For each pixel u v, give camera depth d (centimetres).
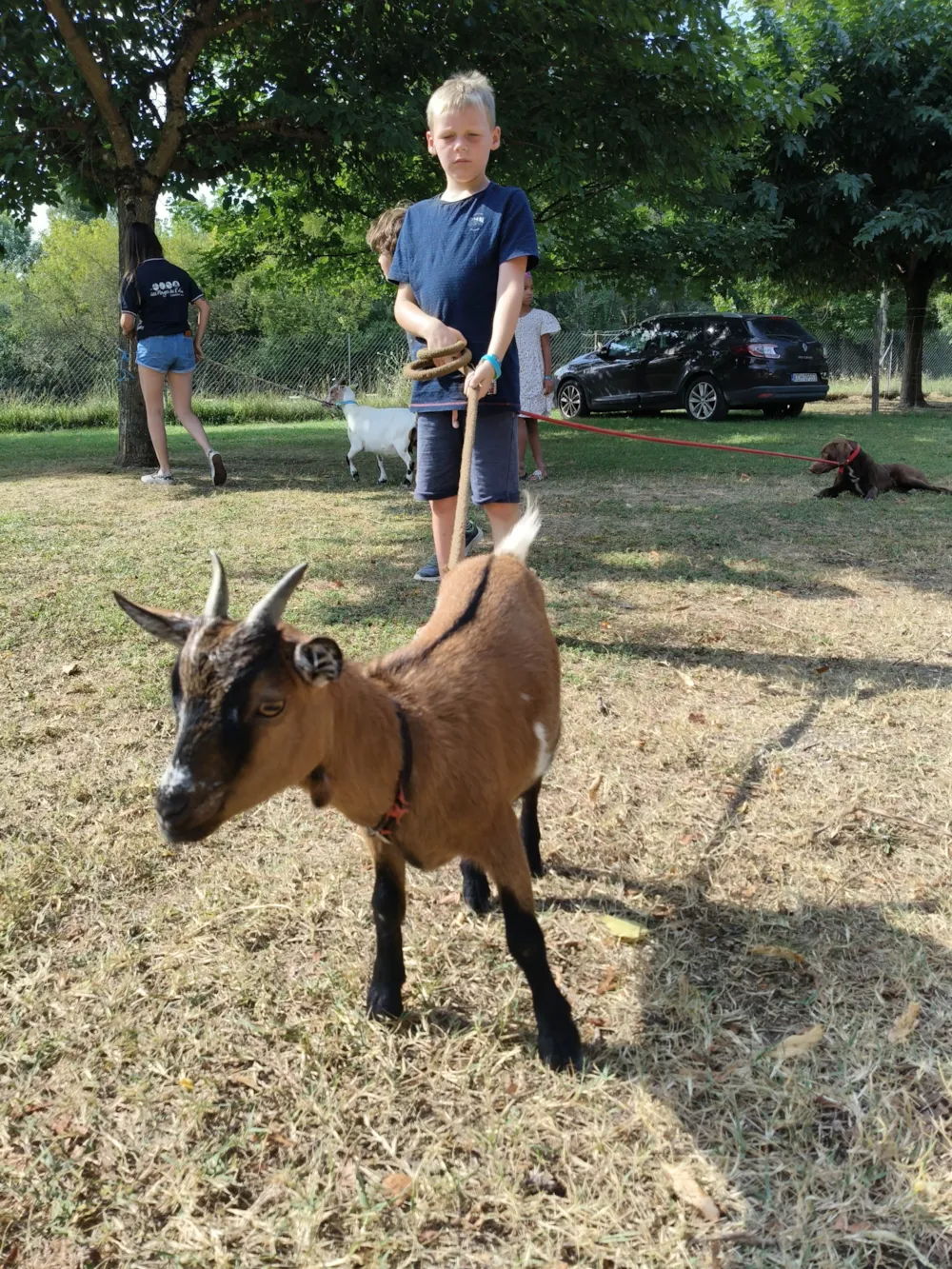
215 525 783
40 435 1722
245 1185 212
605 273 1836
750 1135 220
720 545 741
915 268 2062
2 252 1195
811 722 436
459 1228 200
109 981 273
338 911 305
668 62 1088
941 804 364
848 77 1797
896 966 273
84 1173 215
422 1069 243
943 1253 191
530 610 299
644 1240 195
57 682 471
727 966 277
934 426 1638
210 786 183
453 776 234
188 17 1004
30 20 942
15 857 331
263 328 3120
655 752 409
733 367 1712
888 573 666
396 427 1013
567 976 275
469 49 1086
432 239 420
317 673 191
